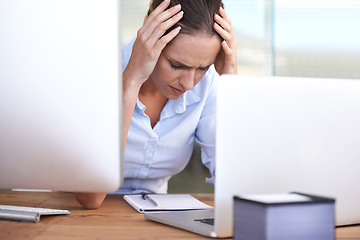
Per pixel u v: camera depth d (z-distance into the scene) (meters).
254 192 1.00
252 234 0.82
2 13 1.06
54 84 1.06
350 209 1.12
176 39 1.50
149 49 1.52
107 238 1.01
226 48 1.63
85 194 1.32
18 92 1.07
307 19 4.40
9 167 1.10
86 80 1.05
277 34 4.41
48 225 1.12
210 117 1.86
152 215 1.21
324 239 0.83
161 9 1.54
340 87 1.08
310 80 1.05
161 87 1.64
